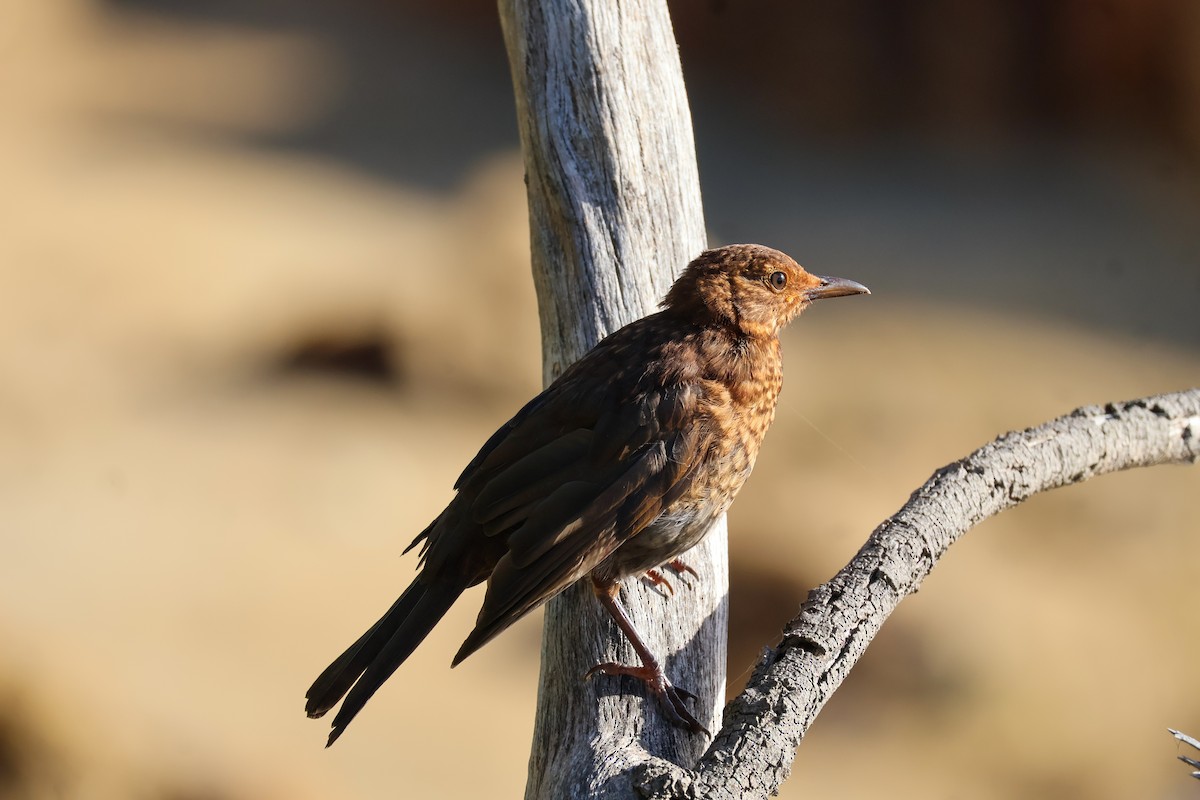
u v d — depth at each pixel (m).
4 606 13.16
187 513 15.59
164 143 27.52
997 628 14.16
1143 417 5.70
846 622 4.57
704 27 30.44
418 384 18.80
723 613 5.71
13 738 11.26
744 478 5.73
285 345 19.50
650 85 6.00
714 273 5.77
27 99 29.22
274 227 23.58
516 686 12.91
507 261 18.95
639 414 5.42
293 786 11.29
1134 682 13.80
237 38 33.72
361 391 18.61
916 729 12.98
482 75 31.95
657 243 5.98
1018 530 16.59
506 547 5.34
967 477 5.22
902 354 20.62
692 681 5.45
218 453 16.88
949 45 28.86
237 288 21.28
